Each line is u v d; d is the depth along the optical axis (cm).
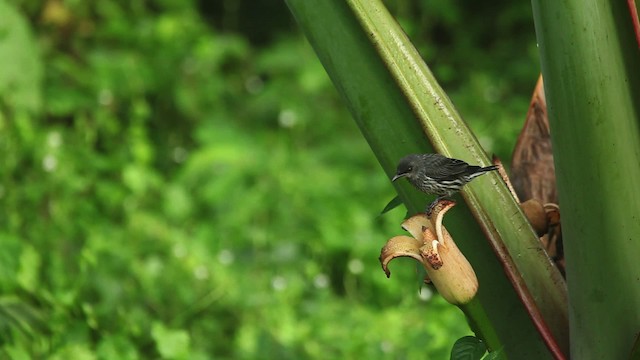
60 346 727
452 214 360
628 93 317
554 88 318
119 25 1388
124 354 747
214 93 1380
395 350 884
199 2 1650
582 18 311
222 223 1135
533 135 434
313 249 1098
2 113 1112
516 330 357
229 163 1225
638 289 327
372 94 361
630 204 321
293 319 950
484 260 358
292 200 1160
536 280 358
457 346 362
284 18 1644
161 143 1351
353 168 1291
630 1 312
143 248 1046
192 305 959
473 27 1587
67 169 1074
